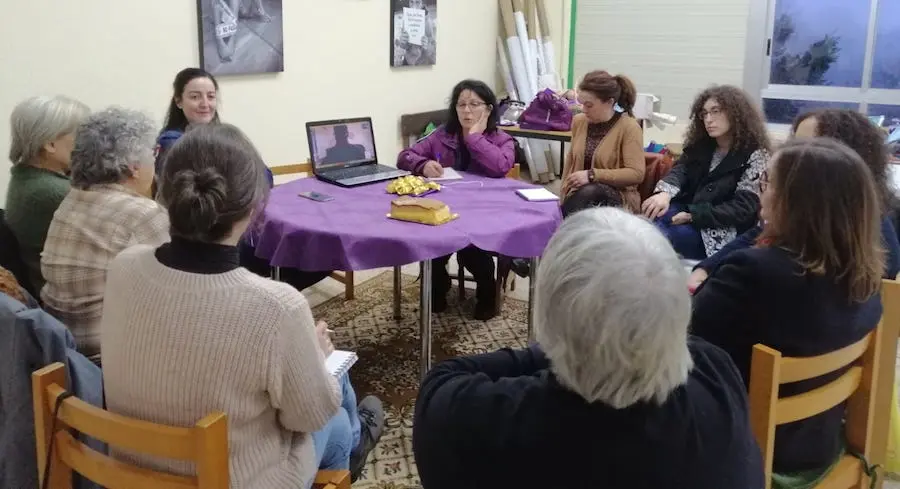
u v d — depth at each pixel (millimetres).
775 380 1270
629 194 3375
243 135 1323
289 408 1245
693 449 925
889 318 1525
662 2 5848
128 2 3369
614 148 3412
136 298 1200
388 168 3248
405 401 2656
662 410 932
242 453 1222
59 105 2062
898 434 1843
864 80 5316
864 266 1352
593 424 925
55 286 1765
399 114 5215
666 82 5988
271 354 1177
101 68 3303
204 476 1091
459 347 3086
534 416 954
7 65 2945
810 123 2010
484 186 3014
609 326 875
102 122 1763
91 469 1212
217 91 2996
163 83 3596
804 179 1353
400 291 3352
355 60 4738
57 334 1412
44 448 1245
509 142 3352
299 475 1339
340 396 1334
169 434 1093
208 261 1194
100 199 1748
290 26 4219
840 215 1335
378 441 2285
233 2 3840
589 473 918
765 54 5570
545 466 934
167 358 1175
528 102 6000
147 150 1791
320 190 2908
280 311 1187
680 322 911
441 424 1017
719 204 2984
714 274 1497
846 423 1562
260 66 4059
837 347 1393
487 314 3369
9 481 1437
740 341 1422
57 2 3086
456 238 2318
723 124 2947
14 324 1394
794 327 1362
